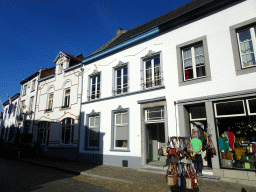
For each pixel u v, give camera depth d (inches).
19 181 260.5
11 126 916.0
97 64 511.5
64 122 578.2
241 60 284.5
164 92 352.8
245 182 245.8
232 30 294.7
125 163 382.9
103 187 241.6
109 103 449.4
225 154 270.8
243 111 266.8
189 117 330.0
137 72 409.7
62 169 369.4
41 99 706.8
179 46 349.7
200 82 310.8
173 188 230.2
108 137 431.2
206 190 221.1
